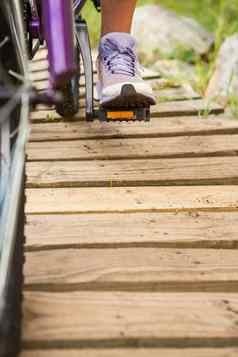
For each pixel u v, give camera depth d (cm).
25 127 166
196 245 224
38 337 168
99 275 199
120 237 224
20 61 195
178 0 701
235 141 325
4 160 172
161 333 173
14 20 210
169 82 425
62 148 308
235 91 425
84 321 176
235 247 226
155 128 339
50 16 190
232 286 201
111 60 291
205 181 277
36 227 228
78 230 228
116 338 170
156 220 239
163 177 277
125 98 282
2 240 162
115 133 330
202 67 505
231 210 253
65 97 324
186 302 189
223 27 570
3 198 169
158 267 206
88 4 659
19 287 166
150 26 571
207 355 167
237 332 176
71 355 164
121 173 280
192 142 321
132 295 191
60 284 193
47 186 267
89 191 263
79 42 317
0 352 138
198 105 384
